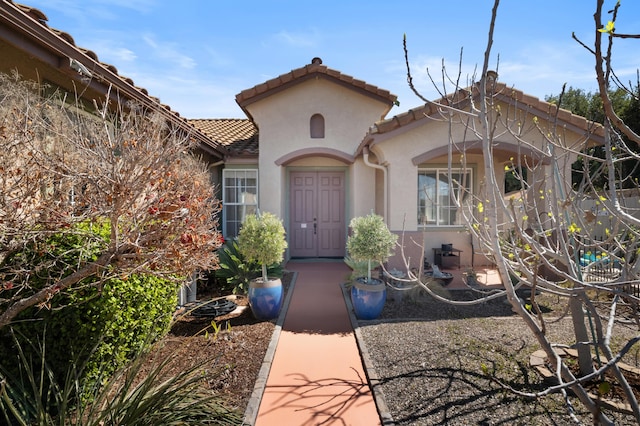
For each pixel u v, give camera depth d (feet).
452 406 12.20
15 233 10.27
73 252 12.16
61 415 8.93
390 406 12.34
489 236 10.26
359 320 20.74
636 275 9.37
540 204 26.86
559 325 19.34
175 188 11.43
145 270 10.84
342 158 36.40
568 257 9.19
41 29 12.91
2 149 10.55
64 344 11.99
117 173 10.05
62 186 11.19
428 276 26.37
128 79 18.24
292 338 18.54
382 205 36.50
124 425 9.25
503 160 35.12
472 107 9.95
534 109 25.59
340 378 14.60
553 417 11.46
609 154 8.82
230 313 22.53
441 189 36.06
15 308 10.05
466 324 19.74
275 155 37.09
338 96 37.04
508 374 14.15
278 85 35.53
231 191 38.01
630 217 8.25
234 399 12.69
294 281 30.40
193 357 15.79
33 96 12.71
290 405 12.76
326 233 40.88
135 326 14.05
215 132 44.34
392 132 26.81
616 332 18.10
